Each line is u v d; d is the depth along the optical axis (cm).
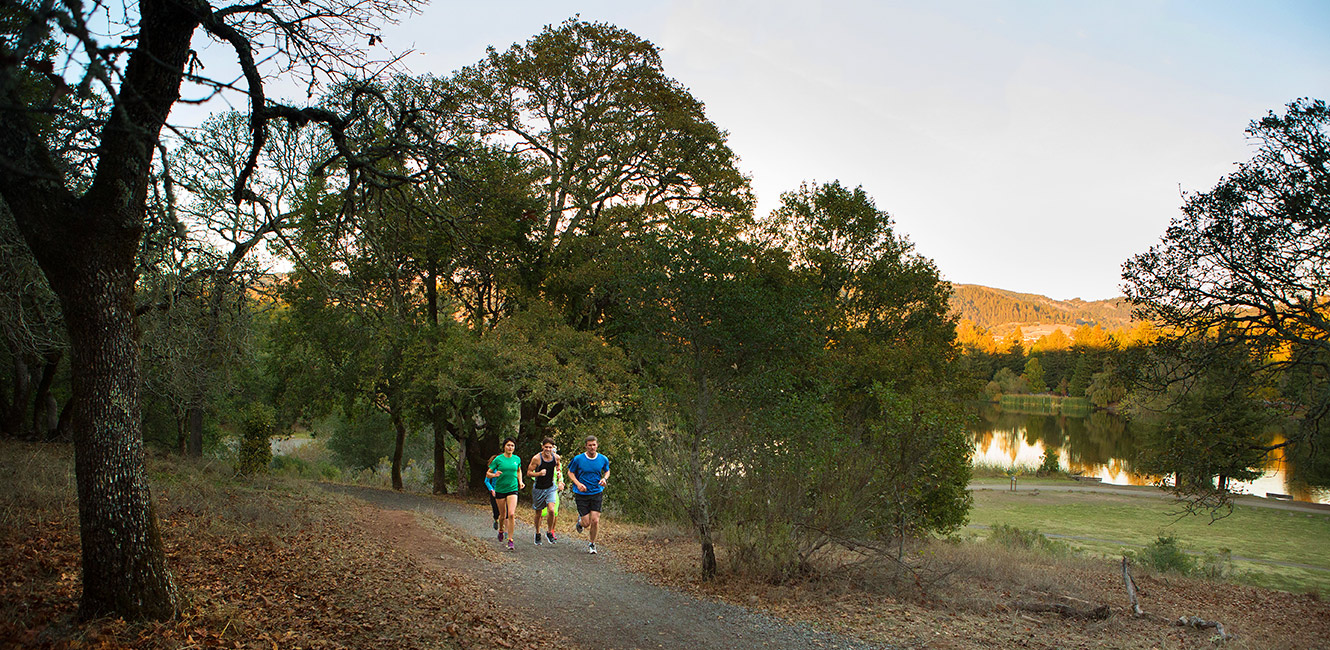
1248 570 2164
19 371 1862
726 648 682
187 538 773
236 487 1298
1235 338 1312
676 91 2378
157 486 1044
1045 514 3488
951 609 923
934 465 1128
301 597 642
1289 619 1228
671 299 1000
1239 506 3734
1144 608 1195
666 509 1538
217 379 1711
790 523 980
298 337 2292
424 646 564
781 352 1016
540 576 923
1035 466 5550
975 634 800
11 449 1355
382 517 1226
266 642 513
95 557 483
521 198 1889
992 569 1304
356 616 611
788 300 1012
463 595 757
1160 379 1446
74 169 654
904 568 1024
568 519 1662
